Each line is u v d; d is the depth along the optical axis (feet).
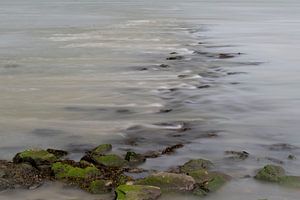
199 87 88.22
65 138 60.54
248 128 64.80
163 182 44.70
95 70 104.83
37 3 392.47
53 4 377.91
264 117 70.08
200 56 122.52
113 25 205.98
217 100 79.30
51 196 43.42
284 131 63.67
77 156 54.08
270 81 94.02
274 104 77.20
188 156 53.93
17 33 175.63
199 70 103.96
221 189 45.19
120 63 113.19
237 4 389.60
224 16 258.98
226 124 66.49
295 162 52.47
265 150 56.29
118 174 47.70
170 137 60.85
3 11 292.61
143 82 92.43
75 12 287.48
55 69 106.32
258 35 171.83
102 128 64.44
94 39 158.61
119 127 64.85
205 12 288.71
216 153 55.01
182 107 75.15
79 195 43.62
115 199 41.78
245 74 100.32
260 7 348.38
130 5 368.27
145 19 237.04
